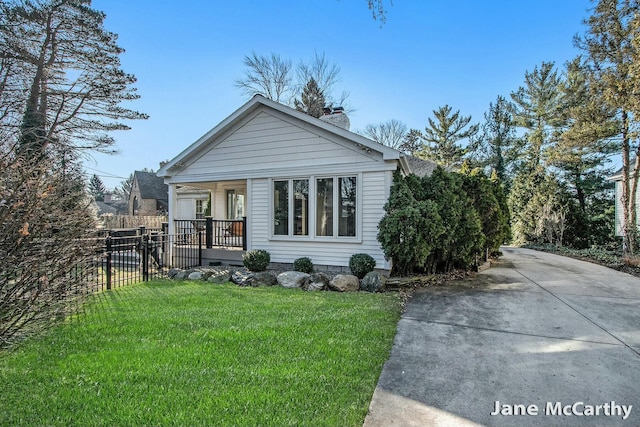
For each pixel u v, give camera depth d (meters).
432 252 8.13
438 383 3.13
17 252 3.13
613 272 9.02
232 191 14.48
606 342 4.12
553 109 22.97
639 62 9.46
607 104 11.56
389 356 3.73
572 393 2.97
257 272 8.35
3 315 3.09
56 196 3.59
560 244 15.59
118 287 7.44
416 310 5.53
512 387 3.07
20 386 2.98
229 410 2.63
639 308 5.57
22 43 15.75
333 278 7.32
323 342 4.01
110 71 17.81
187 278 8.45
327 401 2.78
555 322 4.88
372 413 2.64
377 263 8.18
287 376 3.16
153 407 2.67
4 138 3.69
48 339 4.05
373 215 8.21
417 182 8.02
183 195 22.47
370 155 8.21
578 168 19.08
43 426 2.46
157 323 4.69
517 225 18.47
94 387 2.96
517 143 26.05
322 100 26.48
